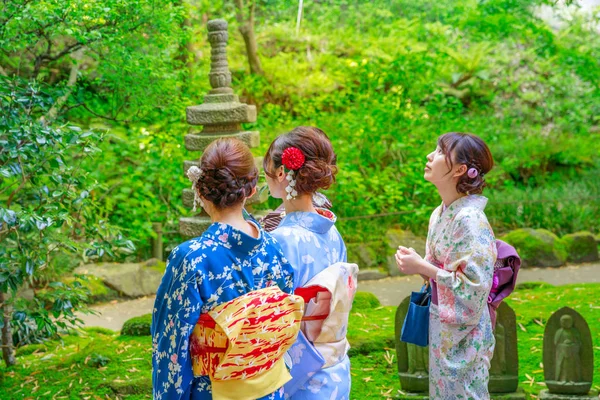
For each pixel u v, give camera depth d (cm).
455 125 798
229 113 421
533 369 348
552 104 929
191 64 729
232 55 898
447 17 955
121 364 370
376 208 706
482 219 238
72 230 365
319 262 208
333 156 212
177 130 646
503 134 880
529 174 846
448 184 244
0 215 297
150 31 470
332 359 209
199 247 182
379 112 739
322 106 865
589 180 814
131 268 582
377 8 1046
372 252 636
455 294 235
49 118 401
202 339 182
